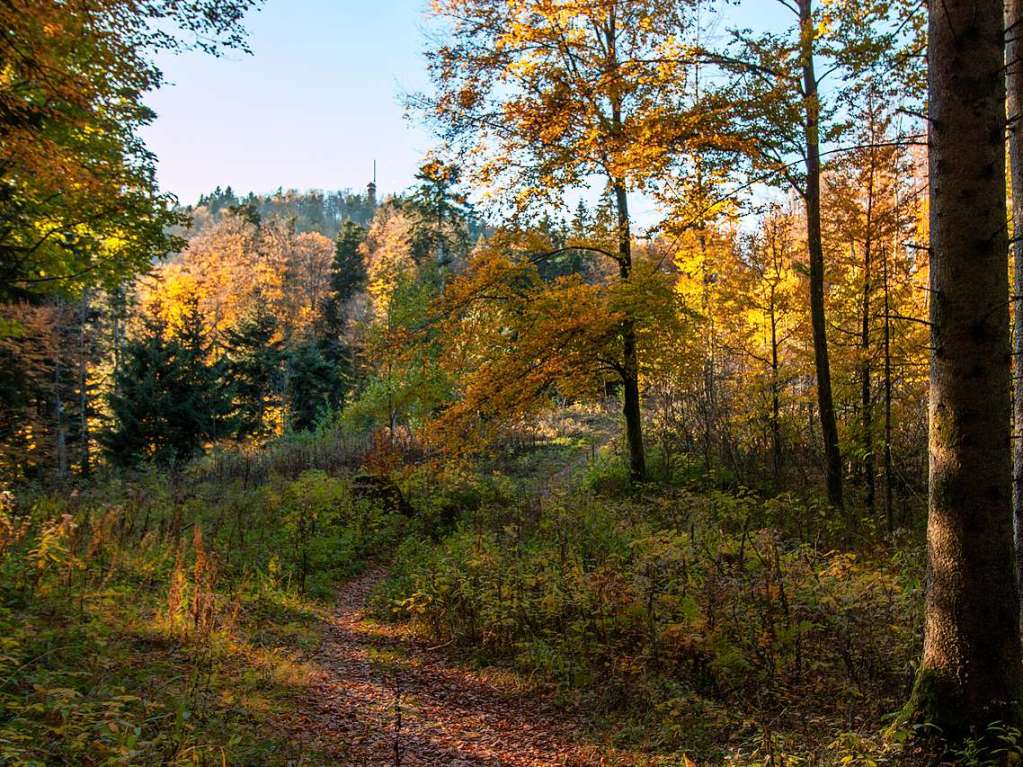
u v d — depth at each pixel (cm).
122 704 468
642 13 1513
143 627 730
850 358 1644
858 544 1174
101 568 874
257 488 1956
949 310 481
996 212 473
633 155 1208
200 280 7362
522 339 1686
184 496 1627
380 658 835
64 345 3019
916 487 1767
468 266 1741
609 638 798
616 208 1823
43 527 916
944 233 482
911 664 572
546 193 1555
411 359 1728
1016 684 470
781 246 2027
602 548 1158
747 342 2191
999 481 475
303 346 4941
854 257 1681
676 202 1297
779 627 732
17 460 1978
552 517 1400
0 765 384
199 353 3584
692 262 2225
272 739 552
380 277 5247
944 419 488
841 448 1631
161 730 508
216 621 818
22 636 593
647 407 2653
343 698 698
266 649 783
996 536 475
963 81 472
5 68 773
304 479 1830
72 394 3406
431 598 968
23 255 1266
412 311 1712
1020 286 708
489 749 592
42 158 761
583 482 2061
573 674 732
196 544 935
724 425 2081
